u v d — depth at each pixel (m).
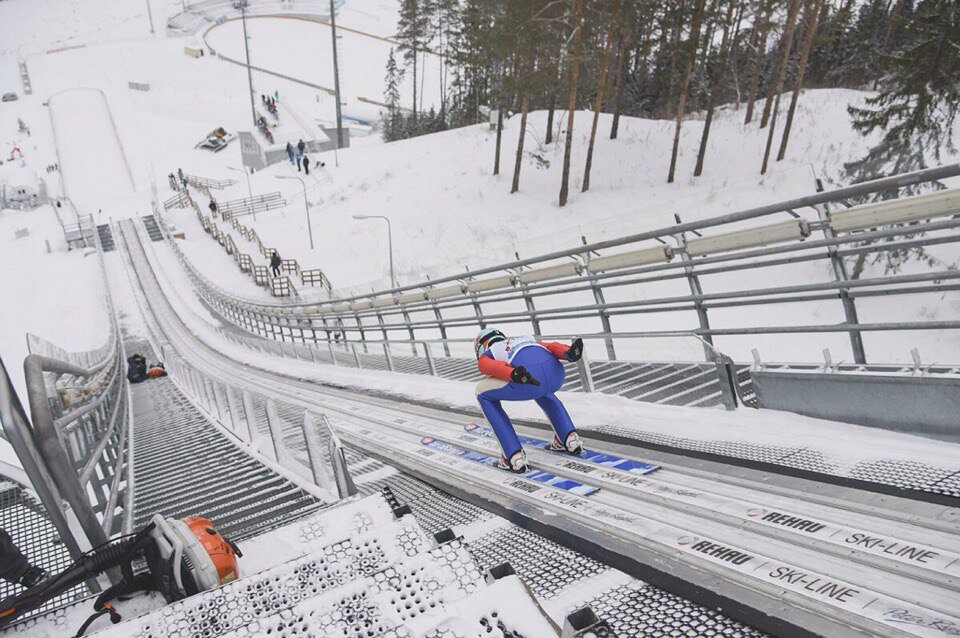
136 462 8.72
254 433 7.84
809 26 28.27
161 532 2.76
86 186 80.50
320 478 5.11
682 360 5.53
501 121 36.06
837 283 4.68
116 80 118.12
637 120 41.00
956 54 20.27
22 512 4.45
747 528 3.01
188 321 38.31
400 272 29.33
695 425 4.93
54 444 3.10
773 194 24.95
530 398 4.75
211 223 52.09
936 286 4.17
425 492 4.87
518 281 10.05
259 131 80.88
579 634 1.74
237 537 3.93
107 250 53.94
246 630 1.99
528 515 3.66
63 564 3.73
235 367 24.56
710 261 5.95
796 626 2.13
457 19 53.03
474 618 1.90
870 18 47.72
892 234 4.30
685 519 3.25
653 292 16.28
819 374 4.46
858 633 2.04
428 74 128.50
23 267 50.34
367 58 142.38
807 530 2.88
